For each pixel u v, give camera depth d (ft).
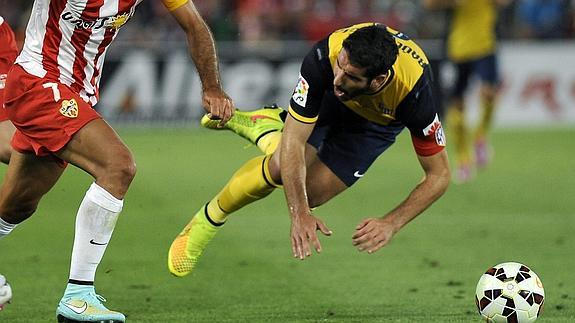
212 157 172.76
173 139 198.70
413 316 67.62
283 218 118.42
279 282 81.41
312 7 235.40
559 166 165.27
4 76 71.51
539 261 91.66
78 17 59.57
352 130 73.05
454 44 153.79
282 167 62.23
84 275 60.34
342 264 89.92
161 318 67.10
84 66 61.36
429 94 63.26
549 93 214.90
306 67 63.26
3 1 218.79
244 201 71.87
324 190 74.13
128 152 59.16
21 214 65.92
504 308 60.64
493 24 154.71
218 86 63.52
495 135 207.62
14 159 63.10
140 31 220.84
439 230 110.01
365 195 135.85
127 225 110.63
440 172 63.93
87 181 144.97
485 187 144.15
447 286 79.51
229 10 239.09
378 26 60.59
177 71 207.72
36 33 60.64
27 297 74.64
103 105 205.57
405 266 88.89
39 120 59.57
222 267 88.22
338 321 66.08
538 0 227.40
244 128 75.92
